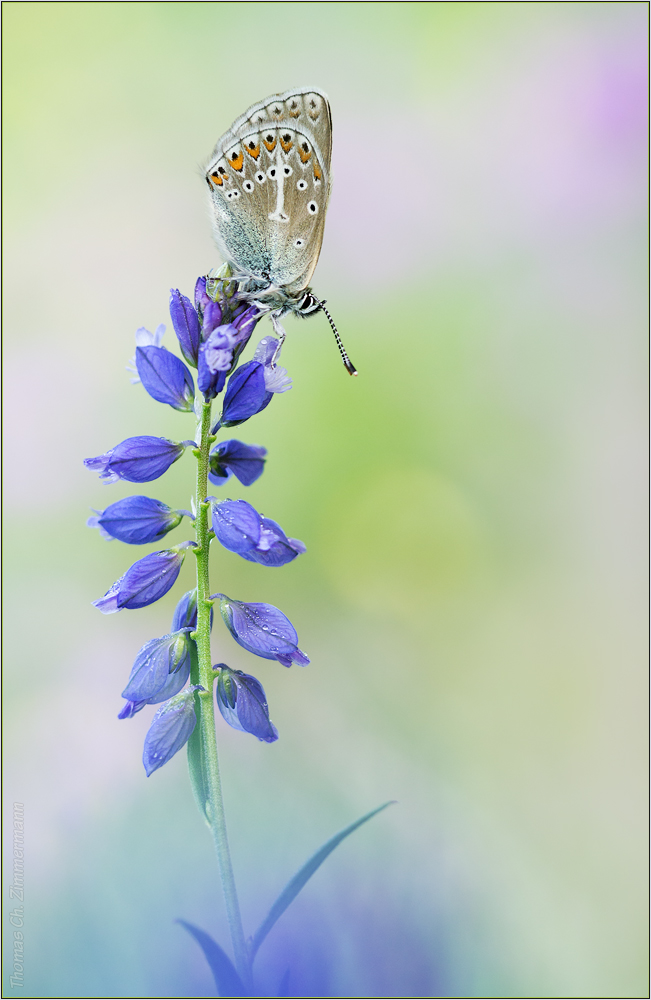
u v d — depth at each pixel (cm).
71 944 26
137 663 25
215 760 25
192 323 25
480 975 26
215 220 26
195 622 25
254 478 26
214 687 25
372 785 30
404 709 35
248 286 26
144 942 26
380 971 26
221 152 26
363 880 27
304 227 26
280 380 26
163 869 27
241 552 25
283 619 25
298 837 28
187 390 25
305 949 26
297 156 26
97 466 25
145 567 25
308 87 26
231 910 25
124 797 28
